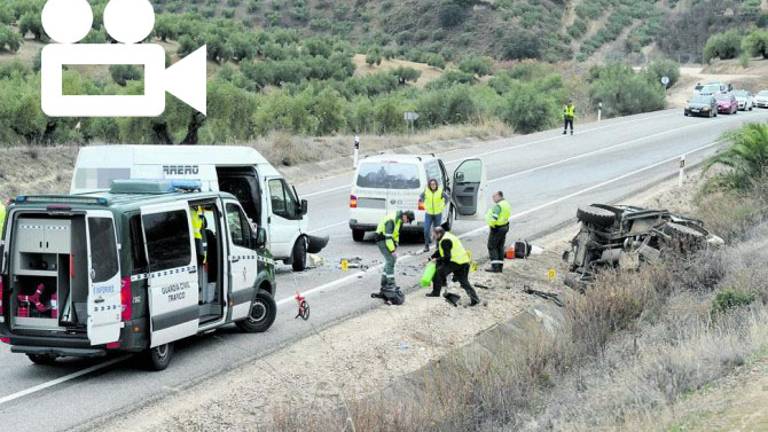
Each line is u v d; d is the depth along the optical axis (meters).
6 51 73.44
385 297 14.98
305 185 29.45
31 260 10.59
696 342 10.62
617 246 16.64
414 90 84.56
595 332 12.37
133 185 11.36
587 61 115.44
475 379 10.18
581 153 38.34
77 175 15.27
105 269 10.28
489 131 44.88
